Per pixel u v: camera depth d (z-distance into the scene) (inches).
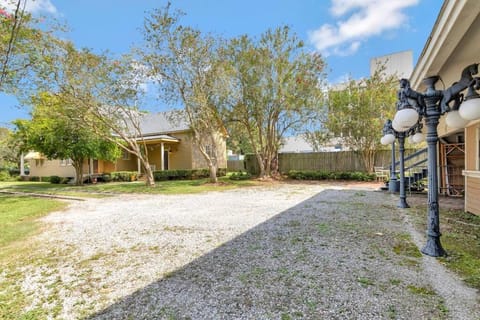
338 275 105.3
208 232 174.4
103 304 90.4
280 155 667.4
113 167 738.8
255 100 502.3
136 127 485.7
